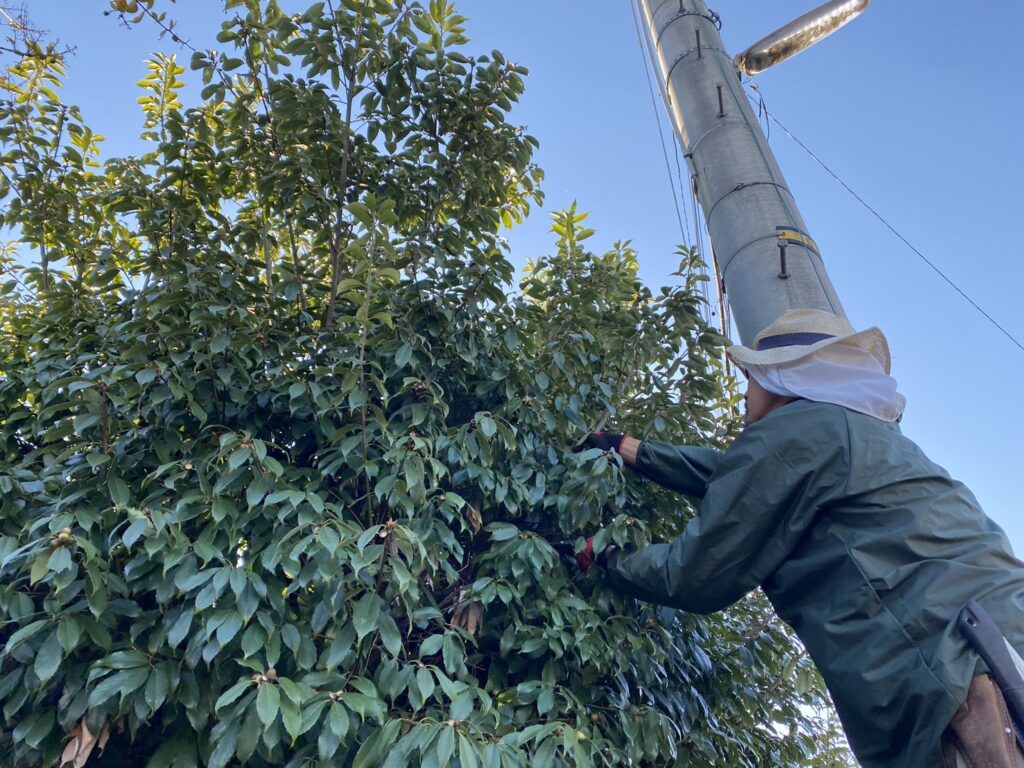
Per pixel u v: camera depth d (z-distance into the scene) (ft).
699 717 9.81
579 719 8.02
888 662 6.19
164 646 7.39
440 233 10.58
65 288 10.77
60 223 11.80
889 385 7.85
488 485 8.75
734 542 7.37
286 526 7.80
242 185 11.22
